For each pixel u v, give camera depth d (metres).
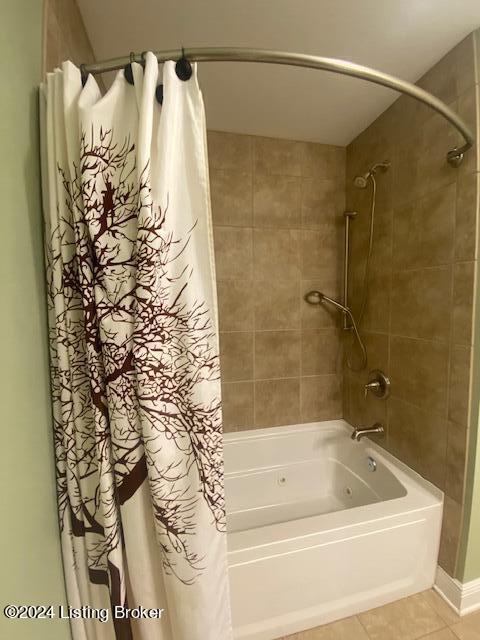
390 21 0.99
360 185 1.49
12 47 0.56
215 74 1.22
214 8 0.94
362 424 1.74
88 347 0.66
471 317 1.05
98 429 0.68
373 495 1.52
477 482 1.07
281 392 1.86
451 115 0.93
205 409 0.72
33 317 0.64
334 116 1.53
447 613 1.14
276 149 1.73
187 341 0.70
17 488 0.56
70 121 0.63
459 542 1.13
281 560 1.01
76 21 0.91
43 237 0.68
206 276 0.71
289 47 1.09
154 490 0.69
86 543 0.74
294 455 1.83
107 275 0.65
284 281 1.81
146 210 0.62
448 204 1.13
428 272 1.24
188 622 0.73
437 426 1.21
